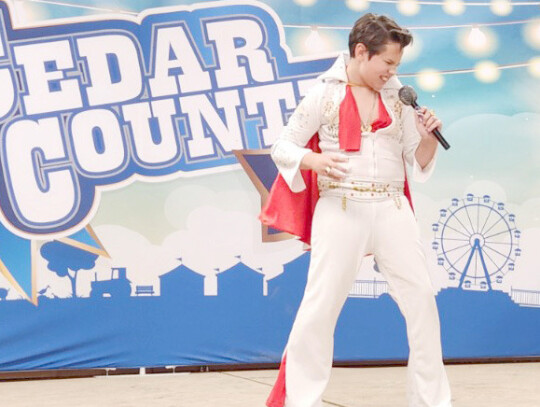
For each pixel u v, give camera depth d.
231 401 3.61
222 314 4.63
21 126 4.41
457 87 4.93
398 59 2.86
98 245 4.48
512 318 4.99
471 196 4.94
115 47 4.53
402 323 4.86
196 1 4.64
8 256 4.38
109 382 4.25
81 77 4.48
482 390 3.93
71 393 3.88
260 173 4.68
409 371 2.94
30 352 4.38
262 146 4.68
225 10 4.67
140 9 4.57
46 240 4.41
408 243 2.92
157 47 4.58
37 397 3.77
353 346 4.80
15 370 4.34
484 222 4.95
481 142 4.96
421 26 4.91
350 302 4.81
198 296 4.61
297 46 4.74
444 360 4.92
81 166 4.46
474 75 4.95
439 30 4.92
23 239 4.39
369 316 4.82
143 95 4.56
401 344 4.86
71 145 4.46
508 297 4.99
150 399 3.68
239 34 4.69
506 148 4.98
